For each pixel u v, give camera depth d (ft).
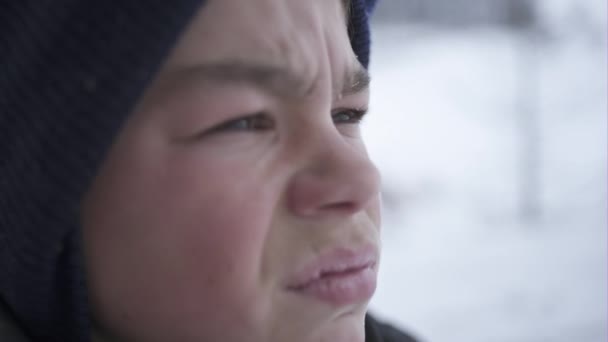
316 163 1.91
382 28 20.17
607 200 13.62
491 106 16.55
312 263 1.90
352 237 1.97
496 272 10.34
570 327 8.68
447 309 8.95
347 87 2.14
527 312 9.02
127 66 1.68
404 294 9.40
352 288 1.96
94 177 1.75
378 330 2.85
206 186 1.80
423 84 17.52
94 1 1.71
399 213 12.68
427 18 20.61
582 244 11.73
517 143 15.43
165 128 1.78
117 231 1.82
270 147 1.88
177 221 1.80
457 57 18.75
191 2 1.68
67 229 1.78
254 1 1.81
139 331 1.88
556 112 16.57
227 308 1.82
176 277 1.82
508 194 13.69
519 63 17.30
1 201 1.86
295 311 1.89
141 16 1.68
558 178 14.51
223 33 1.76
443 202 13.21
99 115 1.70
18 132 1.79
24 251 1.83
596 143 15.80
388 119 16.47
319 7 1.98
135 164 1.79
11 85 1.78
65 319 1.90
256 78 1.82
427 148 15.19
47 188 1.75
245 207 1.82
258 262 1.84
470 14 20.01
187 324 1.84
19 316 2.01
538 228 12.54
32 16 1.75
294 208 1.89
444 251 11.15
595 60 17.81
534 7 17.88
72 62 1.72
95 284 1.88
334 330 1.94
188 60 1.75
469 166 14.67
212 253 1.80
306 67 1.87
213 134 1.83
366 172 1.93
